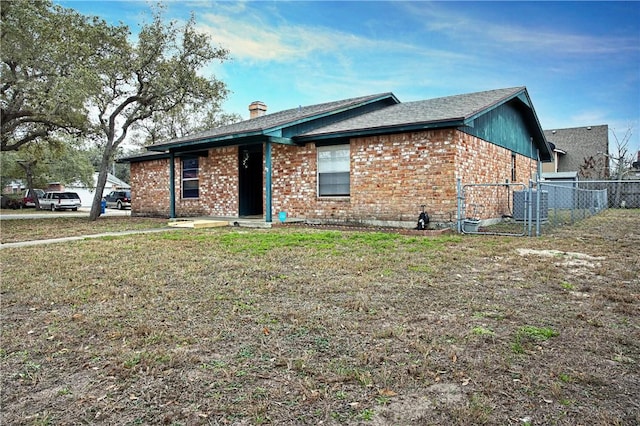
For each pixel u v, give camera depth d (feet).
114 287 16.08
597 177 86.74
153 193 61.46
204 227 40.42
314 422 6.99
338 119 44.78
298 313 12.64
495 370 8.81
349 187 39.14
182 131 104.47
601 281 16.55
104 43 52.60
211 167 52.65
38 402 7.78
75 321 12.25
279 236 30.83
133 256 23.00
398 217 36.06
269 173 40.24
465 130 35.50
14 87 46.60
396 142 36.06
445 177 33.73
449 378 8.48
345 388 8.13
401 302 13.76
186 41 56.49
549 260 20.89
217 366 9.15
